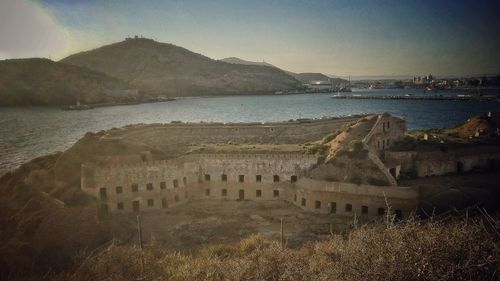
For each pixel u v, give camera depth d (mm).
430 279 17938
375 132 93062
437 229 21328
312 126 134125
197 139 128125
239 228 70062
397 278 18531
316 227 69188
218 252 51438
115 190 77375
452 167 88375
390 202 69875
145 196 79562
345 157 79938
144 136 119750
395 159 90062
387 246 20891
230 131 130875
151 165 80375
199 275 32094
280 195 84562
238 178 86188
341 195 74250
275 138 129125
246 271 28875
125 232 67562
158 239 65438
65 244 56688
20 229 60594
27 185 76875
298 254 34562
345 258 22219
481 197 67062
